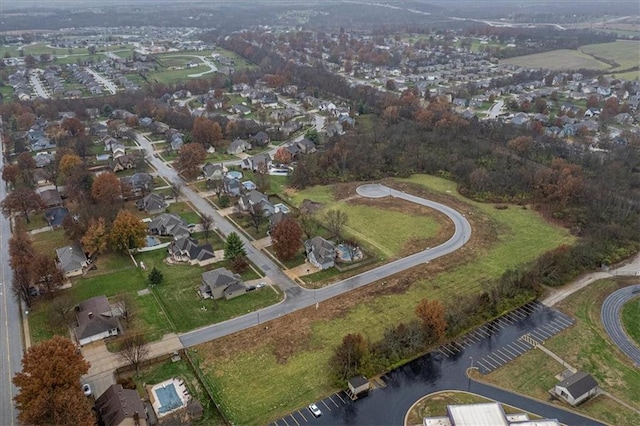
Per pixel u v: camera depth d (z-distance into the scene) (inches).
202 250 4926.2
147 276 4658.0
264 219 5797.2
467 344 3789.4
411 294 4382.4
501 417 2979.8
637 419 3134.8
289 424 3068.4
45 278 4274.1
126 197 6318.9
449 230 5546.3
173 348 3700.8
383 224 5693.9
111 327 3818.9
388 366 3533.5
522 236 5423.2
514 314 4141.2
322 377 3437.5
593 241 5103.3
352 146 7751.0
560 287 4539.9
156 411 3147.1
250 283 4554.6
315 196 6481.3
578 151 7534.5
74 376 2982.3
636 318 4114.2
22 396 2871.6
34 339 3811.5
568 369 3550.7
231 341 3789.4
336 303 4249.5
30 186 6574.8
